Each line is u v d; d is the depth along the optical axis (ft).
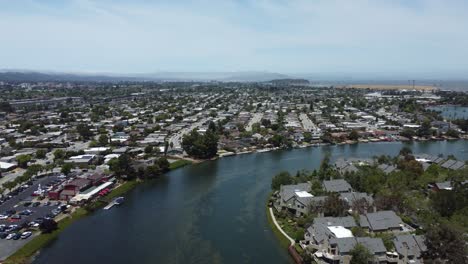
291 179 392.88
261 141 651.66
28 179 416.67
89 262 252.01
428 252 232.73
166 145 599.98
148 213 341.41
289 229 298.15
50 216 322.96
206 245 276.21
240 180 443.73
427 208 309.63
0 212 331.16
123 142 627.87
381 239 246.06
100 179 419.33
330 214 299.38
